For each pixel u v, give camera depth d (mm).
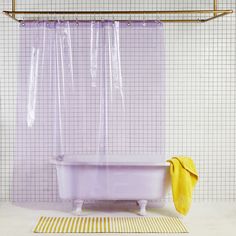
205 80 6258
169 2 6223
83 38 5270
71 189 5488
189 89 6250
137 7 6227
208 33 6230
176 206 5484
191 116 6273
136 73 5312
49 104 5305
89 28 5262
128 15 6160
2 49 6191
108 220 5359
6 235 4719
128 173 5480
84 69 5281
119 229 4965
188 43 6230
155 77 5320
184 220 5379
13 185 5797
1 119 6242
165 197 6215
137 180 5504
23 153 5441
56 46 5262
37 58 5258
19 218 5402
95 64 5281
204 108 6273
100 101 5309
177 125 6277
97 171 5461
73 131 5328
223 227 5082
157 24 5277
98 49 5273
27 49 5242
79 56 5270
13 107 6227
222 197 6297
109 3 6215
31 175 6074
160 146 5379
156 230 4938
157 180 5523
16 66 6195
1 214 5586
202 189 6281
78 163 5418
